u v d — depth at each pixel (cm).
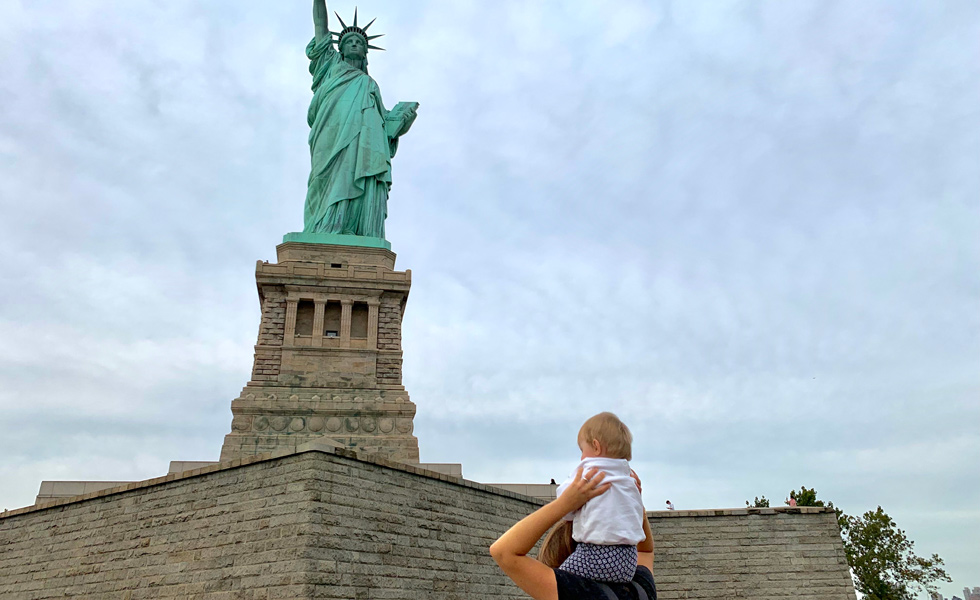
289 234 7050
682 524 4684
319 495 3164
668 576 4553
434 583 3484
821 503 7694
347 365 6481
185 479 3588
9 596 3919
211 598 3189
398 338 6725
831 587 4531
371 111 7788
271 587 3045
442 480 3756
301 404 6134
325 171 7500
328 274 6775
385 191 7656
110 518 3747
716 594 4519
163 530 3519
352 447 5984
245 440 5888
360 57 8219
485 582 3738
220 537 3319
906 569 7388
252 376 6322
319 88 8000
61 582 3747
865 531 7612
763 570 4572
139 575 3475
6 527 4197
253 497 3309
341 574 3111
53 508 4019
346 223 7362
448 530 3669
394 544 3388
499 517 3984
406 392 6425
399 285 6850
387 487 3472
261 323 6581
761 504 7550
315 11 8331
